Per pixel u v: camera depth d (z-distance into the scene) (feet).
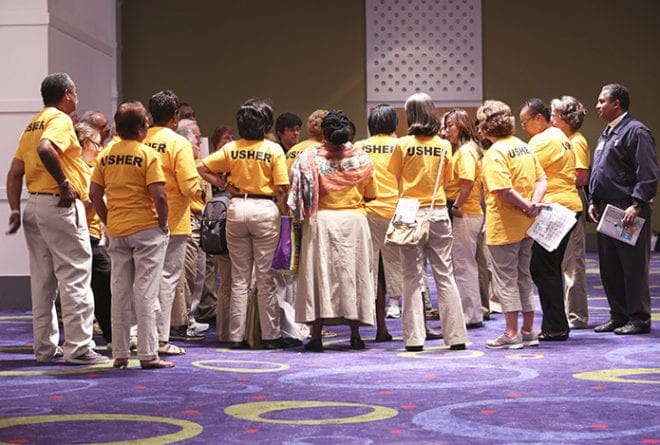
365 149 22.90
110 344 20.86
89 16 33.27
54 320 19.20
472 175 21.74
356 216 20.39
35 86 29.55
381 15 57.00
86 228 18.80
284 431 12.64
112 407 14.37
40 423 13.28
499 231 20.18
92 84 33.30
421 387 15.81
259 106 21.08
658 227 56.54
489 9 57.06
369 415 13.58
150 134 19.75
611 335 22.35
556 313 21.53
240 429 12.78
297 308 20.33
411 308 20.26
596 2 56.85
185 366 18.42
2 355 20.12
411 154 20.12
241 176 20.95
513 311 20.30
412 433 12.42
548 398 14.70
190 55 57.06
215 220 21.21
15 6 29.55
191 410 14.08
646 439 11.93
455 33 57.06
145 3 56.90
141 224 17.79
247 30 57.06
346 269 20.21
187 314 22.88
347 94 57.11
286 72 57.06
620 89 22.41
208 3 56.95
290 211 20.26
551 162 22.62
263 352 20.40
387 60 57.06
